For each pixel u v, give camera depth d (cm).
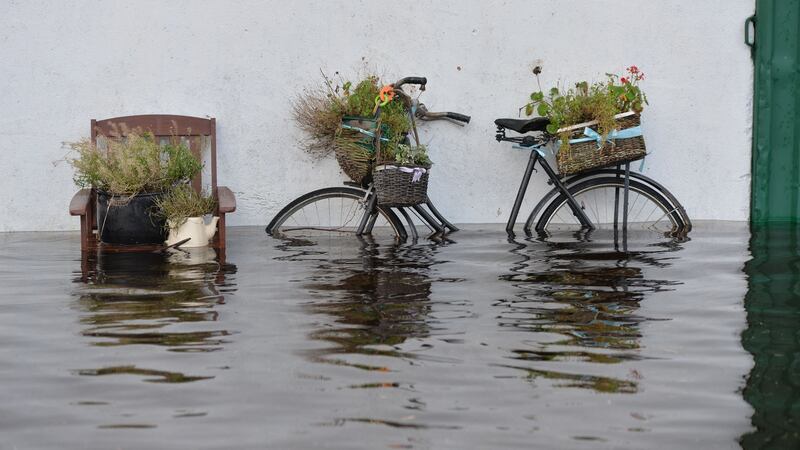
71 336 552
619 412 432
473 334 557
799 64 979
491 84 973
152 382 472
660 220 940
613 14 973
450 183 984
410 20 960
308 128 923
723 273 720
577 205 930
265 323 580
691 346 530
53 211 947
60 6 928
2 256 811
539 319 591
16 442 399
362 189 915
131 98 942
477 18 965
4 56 927
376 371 489
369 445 395
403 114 895
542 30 971
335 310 613
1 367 496
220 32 945
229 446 395
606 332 561
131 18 935
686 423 418
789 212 993
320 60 955
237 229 957
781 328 566
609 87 900
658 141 987
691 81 981
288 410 435
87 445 396
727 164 991
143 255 815
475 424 418
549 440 400
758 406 438
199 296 653
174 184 884
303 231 923
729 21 977
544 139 923
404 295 655
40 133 937
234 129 955
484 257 796
